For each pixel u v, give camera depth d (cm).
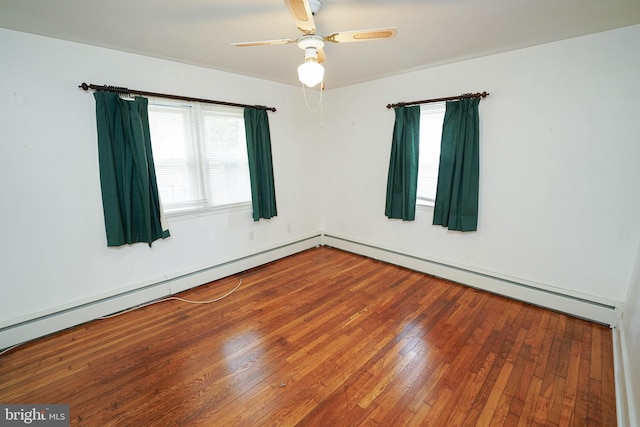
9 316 219
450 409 165
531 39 233
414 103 329
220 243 341
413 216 350
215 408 166
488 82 278
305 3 129
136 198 267
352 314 264
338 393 176
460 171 301
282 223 409
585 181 240
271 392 177
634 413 142
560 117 245
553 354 208
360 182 408
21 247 220
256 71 320
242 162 352
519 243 280
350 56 272
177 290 305
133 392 177
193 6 172
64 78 226
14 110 209
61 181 232
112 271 264
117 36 218
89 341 227
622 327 215
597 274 243
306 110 417
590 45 225
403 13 184
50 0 162
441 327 243
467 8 178
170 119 289
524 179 270
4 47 201
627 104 217
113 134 249
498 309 271
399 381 185
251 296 301
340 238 445
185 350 216
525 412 162
